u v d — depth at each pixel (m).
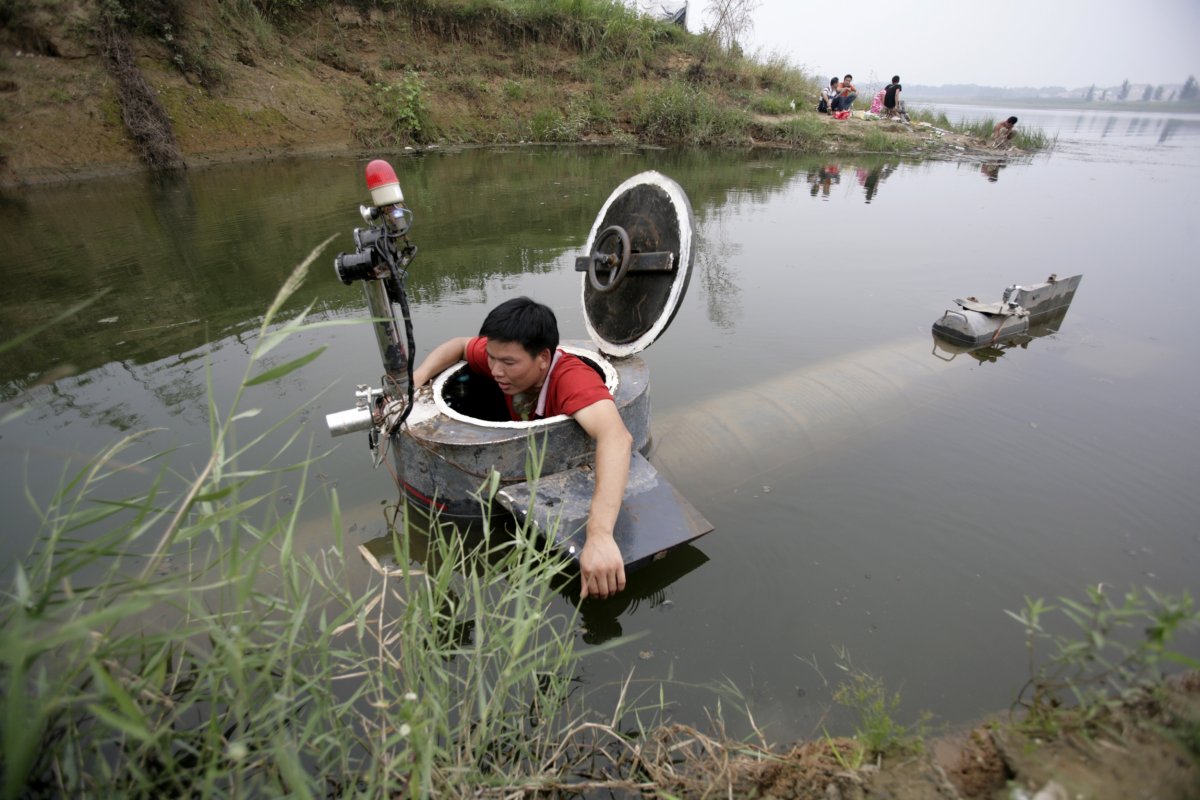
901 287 5.62
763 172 11.66
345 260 2.24
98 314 4.50
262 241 6.12
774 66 18.50
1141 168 13.45
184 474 2.79
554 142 13.81
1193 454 3.17
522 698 1.79
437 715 1.47
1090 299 5.41
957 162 13.81
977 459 3.12
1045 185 10.91
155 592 1.17
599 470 2.29
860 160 13.79
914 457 3.14
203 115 9.75
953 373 3.99
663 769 1.61
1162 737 1.36
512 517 2.64
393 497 2.79
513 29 14.26
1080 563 2.44
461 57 13.46
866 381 3.76
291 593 1.81
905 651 2.05
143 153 8.95
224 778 1.47
